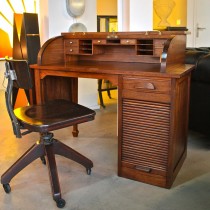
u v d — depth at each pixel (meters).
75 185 1.94
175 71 1.79
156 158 1.90
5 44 5.11
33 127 1.70
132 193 1.84
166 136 1.83
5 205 1.73
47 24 3.35
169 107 1.78
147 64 2.25
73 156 2.04
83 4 3.48
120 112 1.96
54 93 2.59
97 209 1.68
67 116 1.82
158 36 2.09
